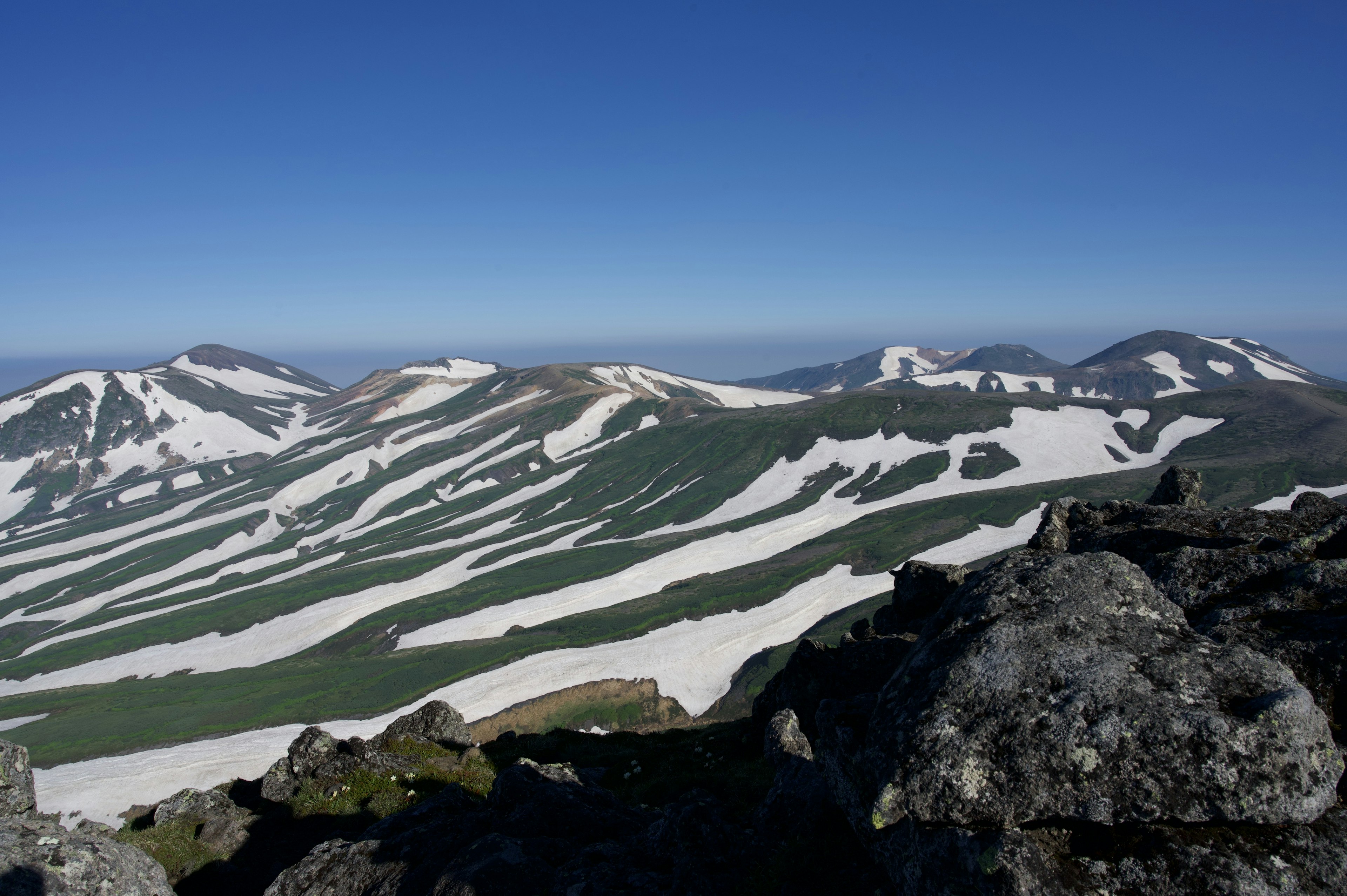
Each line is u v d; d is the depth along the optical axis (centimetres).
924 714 977
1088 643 982
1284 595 1164
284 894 1441
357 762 2383
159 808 2250
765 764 2267
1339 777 820
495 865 1329
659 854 1365
